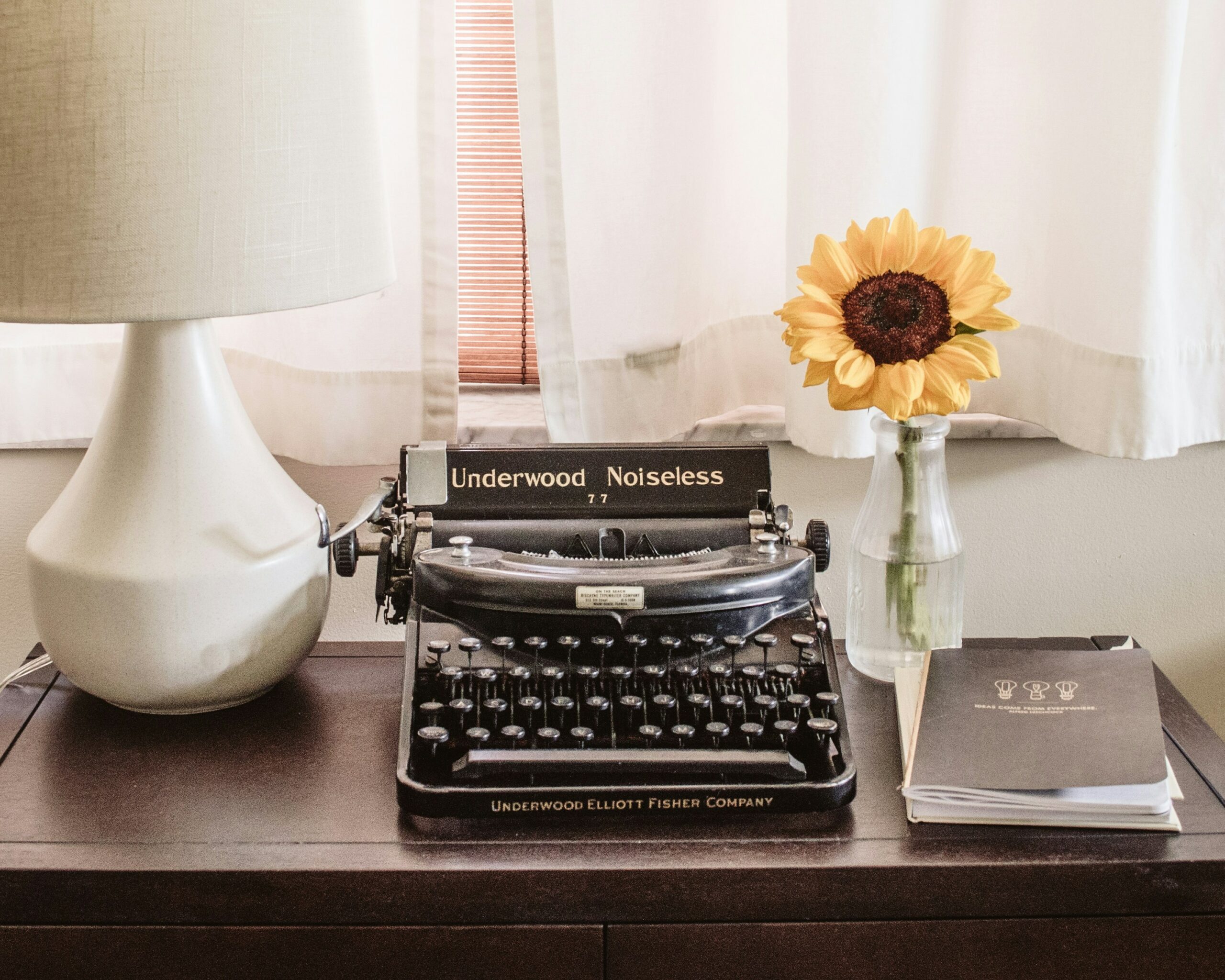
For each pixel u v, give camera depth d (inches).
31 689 46.9
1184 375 53.2
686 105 50.5
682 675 40.3
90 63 33.5
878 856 37.0
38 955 36.9
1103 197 48.5
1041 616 60.4
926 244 41.6
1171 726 44.9
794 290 50.0
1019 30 50.5
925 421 44.5
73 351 52.8
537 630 40.8
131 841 37.5
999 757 39.0
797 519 58.6
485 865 36.5
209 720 44.9
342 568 44.1
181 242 35.0
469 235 57.6
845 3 46.1
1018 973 37.6
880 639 47.3
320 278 37.7
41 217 34.6
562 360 52.1
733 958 37.4
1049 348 52.7
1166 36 45.8
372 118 39.8
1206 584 59.6
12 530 57.7
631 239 51.2
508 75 55.5
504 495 44.9
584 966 37.4
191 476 41.4
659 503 45.1
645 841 37.7
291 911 36.6
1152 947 37.3
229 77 34.6
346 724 44.8
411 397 52.9
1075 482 58.1
